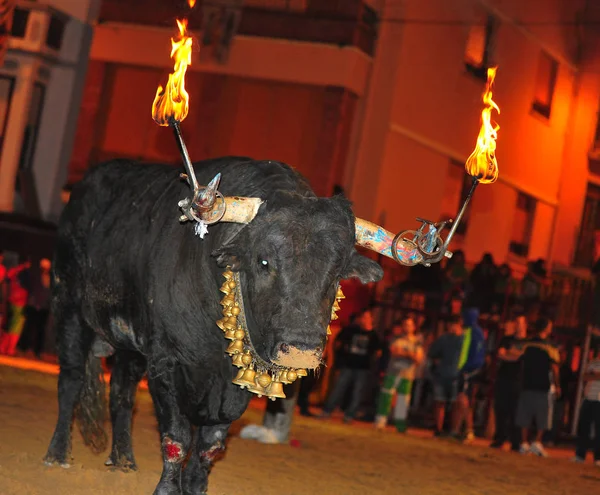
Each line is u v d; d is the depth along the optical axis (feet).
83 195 26.00
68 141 96.17
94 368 26.61
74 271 26.09
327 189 81.51
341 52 81.97
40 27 93.91
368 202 82.94
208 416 21.26
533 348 56.13
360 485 32.24
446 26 88.12
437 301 70.38
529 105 98.43
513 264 99.30
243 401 21.22
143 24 89.81
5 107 94.07
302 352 17.53
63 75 96.58
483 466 44.32
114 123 90.38
